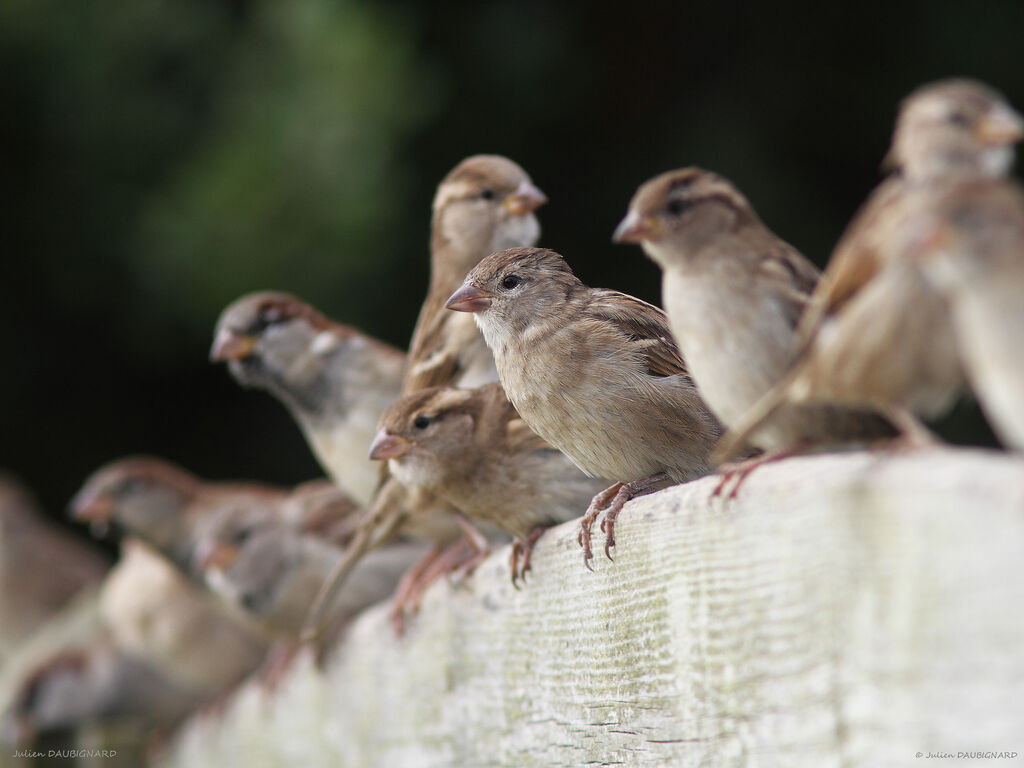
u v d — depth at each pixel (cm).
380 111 1537
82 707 1513
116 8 1683
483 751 668
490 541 821
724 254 440
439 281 849
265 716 1077
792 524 360
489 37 1709
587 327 611
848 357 350
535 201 830
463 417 713
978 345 308
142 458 1980
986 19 1708
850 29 1767
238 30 1667
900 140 353
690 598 429
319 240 1545
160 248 1589
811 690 350
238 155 1564
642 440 597
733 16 1808
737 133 1752
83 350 1938
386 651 829
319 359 947
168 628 1384
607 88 1788
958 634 294
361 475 948
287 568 1066
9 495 1897
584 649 543
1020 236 302
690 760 428
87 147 1717
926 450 334
